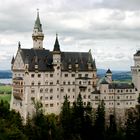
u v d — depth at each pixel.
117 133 196.62
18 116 199.50
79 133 195.38
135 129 195.62
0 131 164.38
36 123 192.25
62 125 199.88
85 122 199.88
